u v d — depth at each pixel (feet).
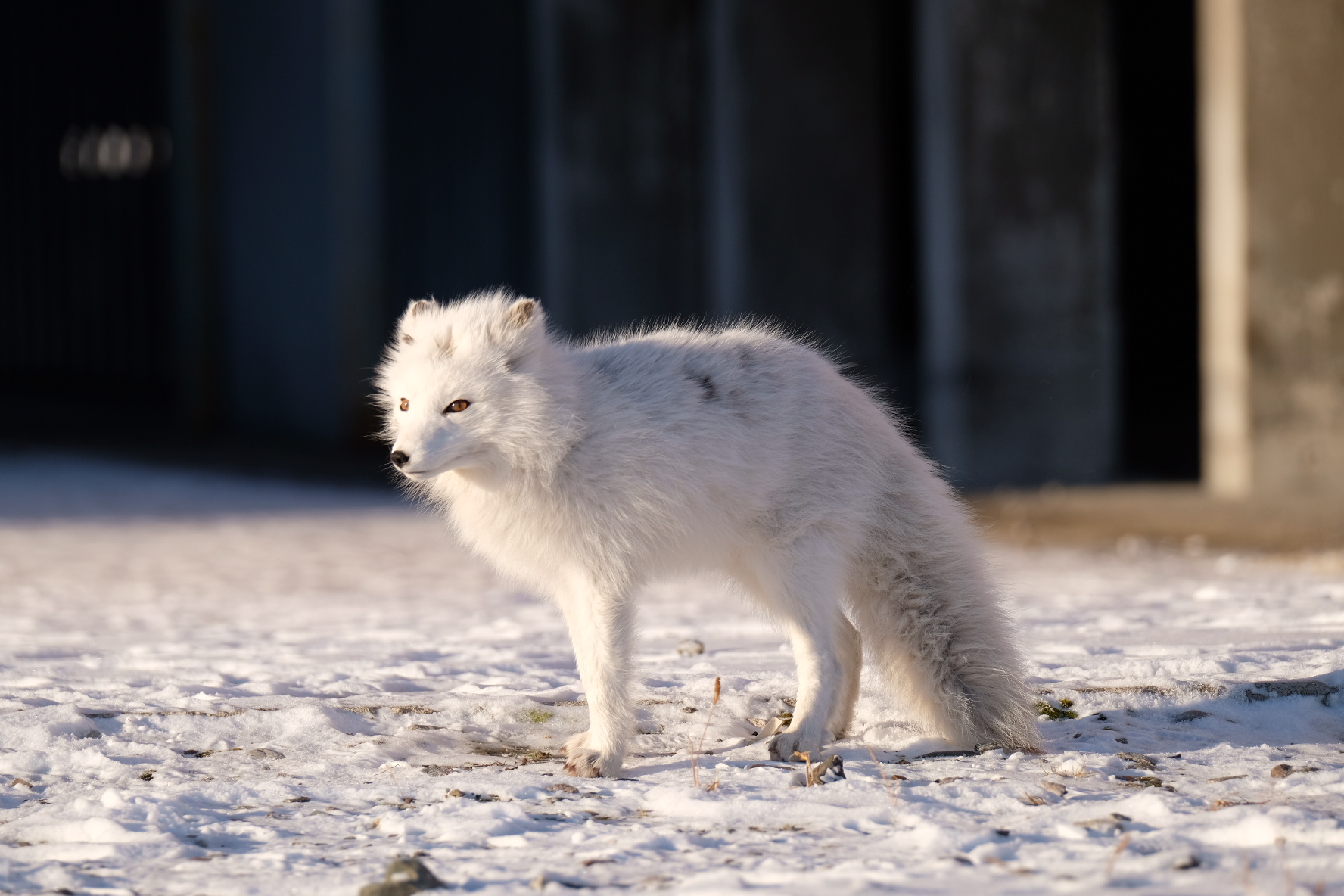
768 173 156.25
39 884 23.36
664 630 52.75
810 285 158.40
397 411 33.65
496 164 184.85
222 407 226.79
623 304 170.91
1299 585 65.00
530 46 175.32
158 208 256.11
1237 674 37.93
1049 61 135.33
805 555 33.71
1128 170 163.84
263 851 25.54
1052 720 36.19
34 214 290.97
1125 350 165.48
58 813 27.76
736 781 30.25
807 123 157.58
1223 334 124.88
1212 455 127.24
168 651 48.39
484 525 33.47
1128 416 164.35
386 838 26.48
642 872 23.59
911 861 23.82
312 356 199.00
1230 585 66.39
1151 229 165.48
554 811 28.27
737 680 39.65
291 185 201.77
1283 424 123.24
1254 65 121.29
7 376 302.86
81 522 115.34
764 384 34.42
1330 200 121.70
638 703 37.27
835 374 36.55
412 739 34.42
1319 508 111.34
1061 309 137.39
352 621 58.80
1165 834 25.03
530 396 32.19
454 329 33.17
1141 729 34.73
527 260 181.57
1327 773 29.17
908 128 161.99
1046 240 136.46
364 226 189.47
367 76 188.14
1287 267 122.42
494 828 26.71
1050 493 128.77
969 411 135.44
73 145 277.64
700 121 172.24
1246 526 102.83
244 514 121.08
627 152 170.60
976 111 134.21
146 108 256.93
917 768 31.40
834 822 27.17
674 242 172.86
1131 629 48.83
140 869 24.31
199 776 31.09
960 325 135.44
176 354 237.25
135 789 29.37
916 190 160.15
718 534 33.73
